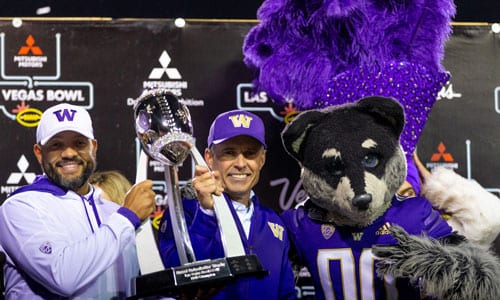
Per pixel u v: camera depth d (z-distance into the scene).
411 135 3.10
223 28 3.59
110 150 3.52
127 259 2.80
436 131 3.60
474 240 3.17
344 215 2.84
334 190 2.76
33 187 2.79
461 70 3.62
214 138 2.96
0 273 2.64
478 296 2.61
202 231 2.76
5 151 3.48
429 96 3.16
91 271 2.57
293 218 3.01
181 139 2.54
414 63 3.17
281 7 3.23
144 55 3.56
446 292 2.62
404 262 2.66
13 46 3.51
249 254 2.62
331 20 3.14
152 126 2.54
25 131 3.49
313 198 2.86
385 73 3.10
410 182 3.18
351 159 2.74
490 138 3.61
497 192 3.59
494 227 3.16
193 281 2.43
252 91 3.58
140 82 3.55
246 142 2.97
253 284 2.87
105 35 3.55
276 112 3.58
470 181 3.30
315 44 3.19
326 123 2.84
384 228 2.88
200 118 3.56
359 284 2.86
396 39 3.23
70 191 2.82
